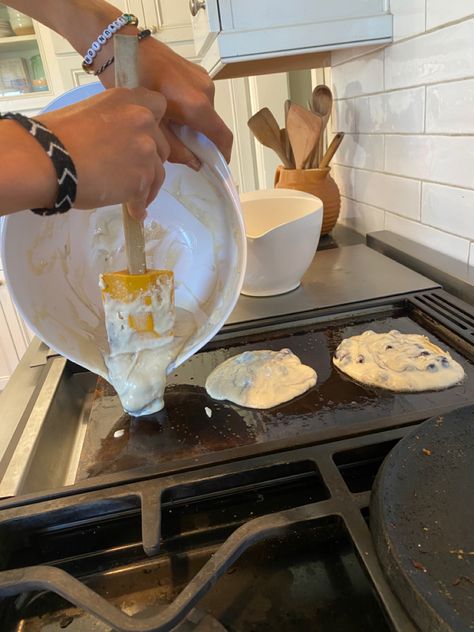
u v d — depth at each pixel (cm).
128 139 36
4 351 193
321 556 35
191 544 38
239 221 52
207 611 32
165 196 56
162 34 169
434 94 76
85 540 39
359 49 100
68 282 55
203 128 48
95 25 47
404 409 49
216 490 40
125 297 48
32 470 44
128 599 34
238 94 182
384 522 31
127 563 37
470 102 68
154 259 59
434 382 52
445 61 72
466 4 65
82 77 178
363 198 110
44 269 52
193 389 57
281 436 47
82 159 33
